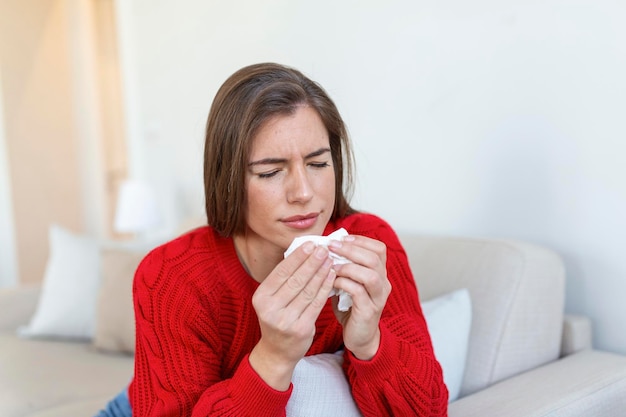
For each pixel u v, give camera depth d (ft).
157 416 3.12
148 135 10.72
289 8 7.44
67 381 5.88
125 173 14.73
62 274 7.50
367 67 6.51
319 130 2.97
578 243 4.89
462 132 5.65
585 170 4.78
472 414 3.52
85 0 14.30
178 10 9.54
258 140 2.89
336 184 3.50
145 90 10.62
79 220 14.83
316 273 2.70
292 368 2.83
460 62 5.59
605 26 4.54
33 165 13.65
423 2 5.84
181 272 3.40
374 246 2.83
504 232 5.40
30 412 5.29
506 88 5.25
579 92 4.75
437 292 4.73
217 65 8.87
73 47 14.55
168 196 10.39
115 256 7.07
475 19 5.42
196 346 3.22
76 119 14.71
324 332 3.45
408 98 6.12
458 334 4.05
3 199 13.23
